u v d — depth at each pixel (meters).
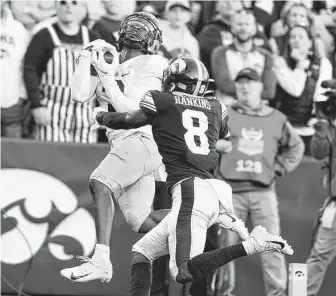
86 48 19.91
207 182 18.61
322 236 27.45
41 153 26.30
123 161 19.94
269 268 26.80
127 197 20.56
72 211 26.36
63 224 26.33
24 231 26.19
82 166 26.42
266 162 27.52
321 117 28.08
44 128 27.98
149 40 20.69
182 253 17.88
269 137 27.70
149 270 19.08
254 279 26.92
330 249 27.39
